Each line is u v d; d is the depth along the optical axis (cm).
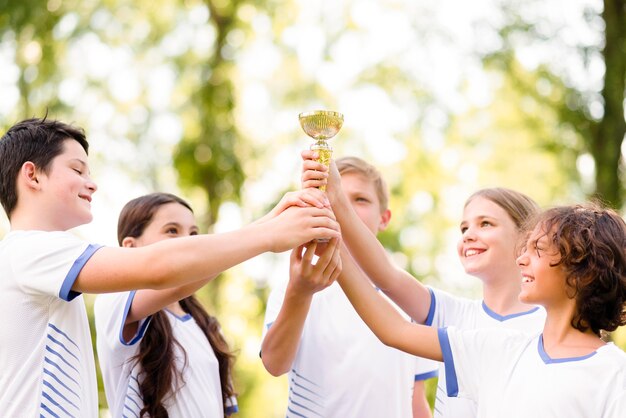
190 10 1085
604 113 951
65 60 1023
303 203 284
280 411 1077
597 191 946
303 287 300
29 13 982
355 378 341
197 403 344
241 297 1066
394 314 287
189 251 252
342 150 1111
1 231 877
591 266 252
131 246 367
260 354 331
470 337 271
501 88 1044
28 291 259
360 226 311
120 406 340
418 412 373
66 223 278
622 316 257
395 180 1112
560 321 256
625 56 944
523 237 278
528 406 246
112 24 1045
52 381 261
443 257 1121
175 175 1066
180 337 355
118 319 330
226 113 1071
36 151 275
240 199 1077
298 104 1106
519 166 1045
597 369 241
